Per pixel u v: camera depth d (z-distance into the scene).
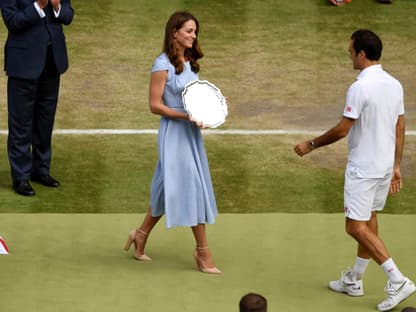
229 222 34.88
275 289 29.48
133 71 49.94
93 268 30.86
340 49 52.94
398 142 28.56
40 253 31.91
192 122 30.22
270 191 38.53
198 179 30.19
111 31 54.03
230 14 56.41
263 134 43.78
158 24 55.09
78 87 47.97
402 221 35.16
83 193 38.00
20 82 36.53
